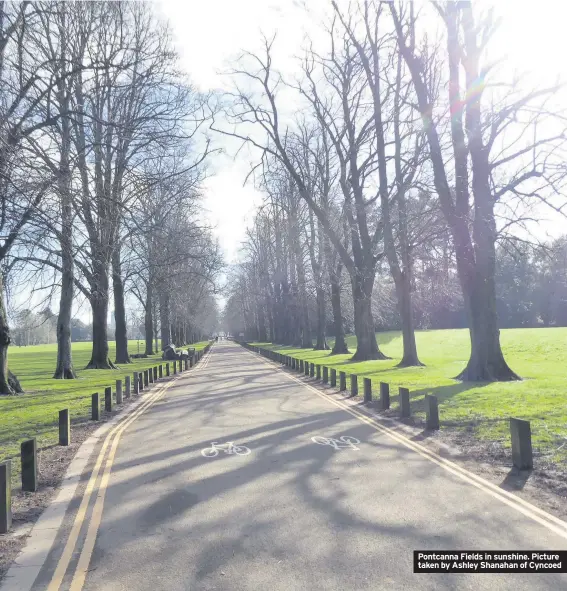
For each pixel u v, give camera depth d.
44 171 12.97
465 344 46.25
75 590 4.27
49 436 11.31
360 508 5.96
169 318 51.56
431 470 7.55
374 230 32.66
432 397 10.59
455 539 5.04
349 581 4.26
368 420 12.06
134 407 15.80
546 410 12.01
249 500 6.36
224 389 19.95
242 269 80.00
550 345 35.66
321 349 55.06
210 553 4.86
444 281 27.86
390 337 64.81
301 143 32.62
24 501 6.76
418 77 20.03
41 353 74.25
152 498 6.61
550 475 7.11
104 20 21.36
